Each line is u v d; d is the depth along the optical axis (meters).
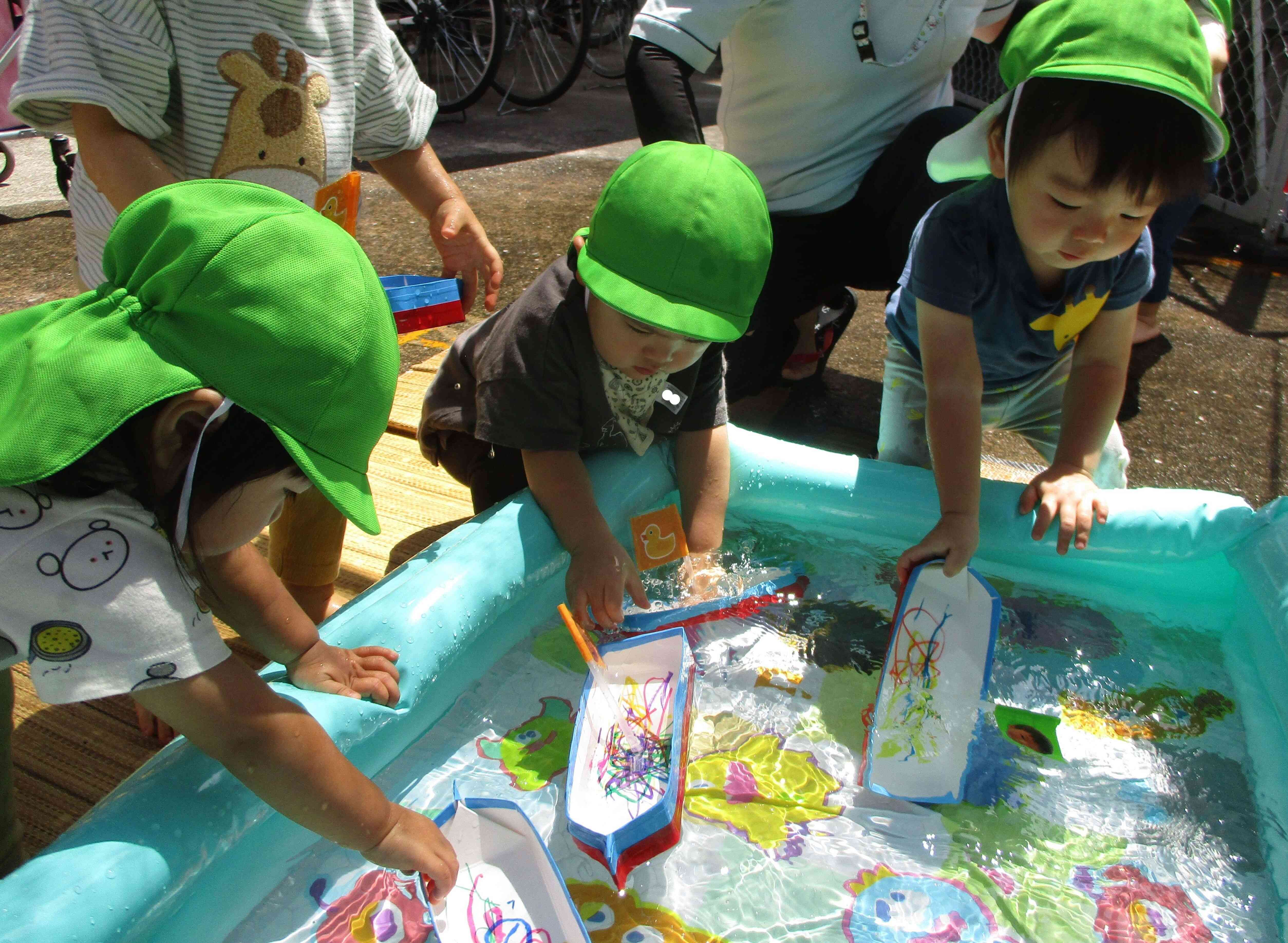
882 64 2.15
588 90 6.43
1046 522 1.57
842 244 2.33
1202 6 2.09
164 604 0.86
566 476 1.54
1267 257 3.71
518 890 1.06
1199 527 1.55
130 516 0.85
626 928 1.05
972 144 1.63
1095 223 1.39
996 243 1.63
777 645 1.48
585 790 1.18
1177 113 1.33
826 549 1.72
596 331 1.47
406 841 1.00
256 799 1.04
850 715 1.35
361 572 1.78
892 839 1.17
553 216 3.92
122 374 0.80
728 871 1.12
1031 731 1.32
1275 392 2.74
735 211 1.33
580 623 1.47
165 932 0.96
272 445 0.84
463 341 1.80
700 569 1.64
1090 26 1.37
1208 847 1.16
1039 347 1.75
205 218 0.83
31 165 4.47
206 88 1.38
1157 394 2.71
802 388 2.70
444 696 1.34
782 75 2.18
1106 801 1.22
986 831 1.18
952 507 1.54
